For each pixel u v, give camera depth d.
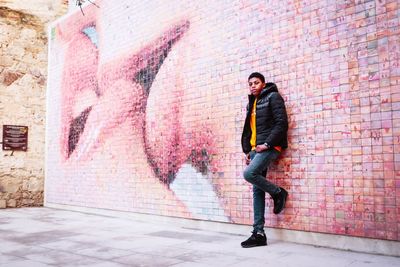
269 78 4.42
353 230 3.61
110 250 3.71
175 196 5.43
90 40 7.48
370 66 3.61
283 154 4.20
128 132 6.36
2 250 3.76
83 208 7.25
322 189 3.86
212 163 4.96
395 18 3.48
